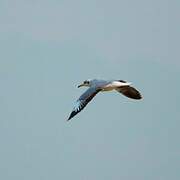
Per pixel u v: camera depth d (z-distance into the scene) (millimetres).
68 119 52594
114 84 54125
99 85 53844
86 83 54219
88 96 53000
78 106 52812
